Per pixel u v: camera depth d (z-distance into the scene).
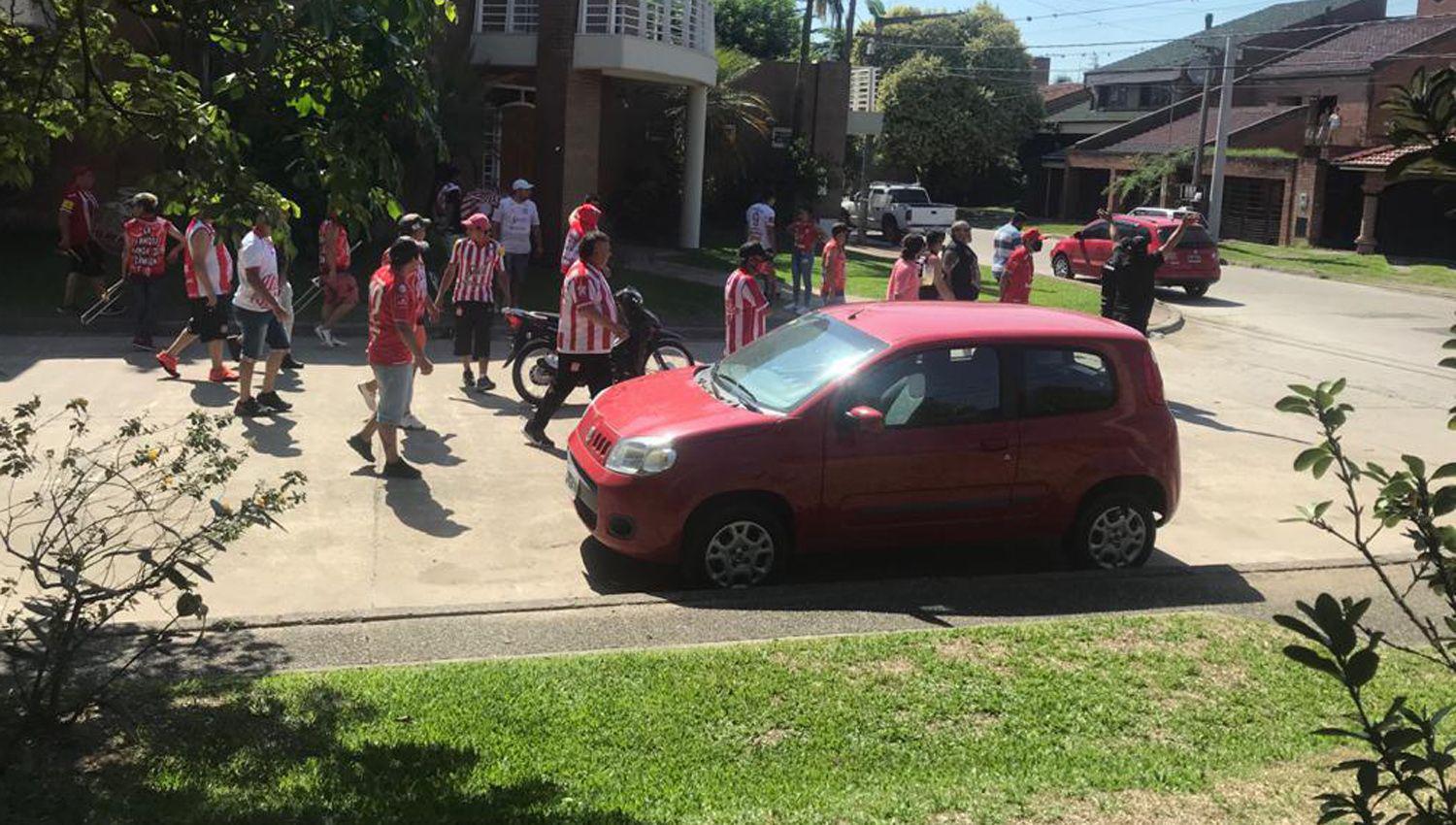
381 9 5.17
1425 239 40.31
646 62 23.05
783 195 36.59
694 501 7.27
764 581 7.50
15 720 4.58
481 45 23.62
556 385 10.40
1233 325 22.30
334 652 6.14
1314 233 42.56
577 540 8.34
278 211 5.65
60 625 4.59
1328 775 4.89
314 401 11.69
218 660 5.94
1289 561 8.33
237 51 5.81
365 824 4.20
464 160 22.12
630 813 4.36
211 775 4.56
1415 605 7.39
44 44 5.71
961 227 13.08
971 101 61.88
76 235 15.12
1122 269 13.91
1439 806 4.47
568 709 5.31
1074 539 8.01
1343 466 3.08
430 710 5.27
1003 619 6.93
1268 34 56.28
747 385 7.96
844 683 5.68
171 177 5.57
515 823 4.25
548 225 23.05
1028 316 8.26
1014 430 7.73
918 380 7.65
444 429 11.00
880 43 62.62
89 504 7.55
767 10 52.00
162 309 16.03
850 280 25.22
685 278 22.83
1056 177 64.31
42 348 13.54
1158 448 8.01
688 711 5.31
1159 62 62.06
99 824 4.09
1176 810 4.54
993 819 4.41
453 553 7.96
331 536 8.13
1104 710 5.50
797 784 4.66
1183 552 8.73
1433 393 15.69
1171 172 47.09
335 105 5.50
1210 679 5.91
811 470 7.41
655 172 31.83
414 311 9.16
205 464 5.12
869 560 8.33
